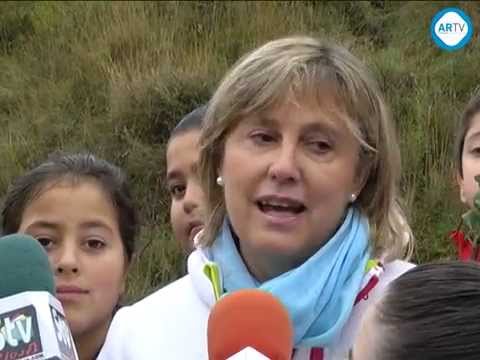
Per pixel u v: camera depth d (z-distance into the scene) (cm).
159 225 596
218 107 187
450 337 111
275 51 184
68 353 143
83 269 229
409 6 817
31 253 152
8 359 136
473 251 229
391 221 191
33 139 687
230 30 792
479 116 270
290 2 848
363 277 179
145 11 833
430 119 633
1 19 859
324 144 179
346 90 179
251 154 180
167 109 673
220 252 193
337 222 183
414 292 117
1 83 777
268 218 179
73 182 235
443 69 704
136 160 636
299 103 177
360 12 820
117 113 684
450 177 584
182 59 752
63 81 767
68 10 868
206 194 198
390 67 704
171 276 519
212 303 187
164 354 188
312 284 175
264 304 151
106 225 234
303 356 177
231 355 148
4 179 637
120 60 776
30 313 139
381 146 187
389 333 116
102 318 232
